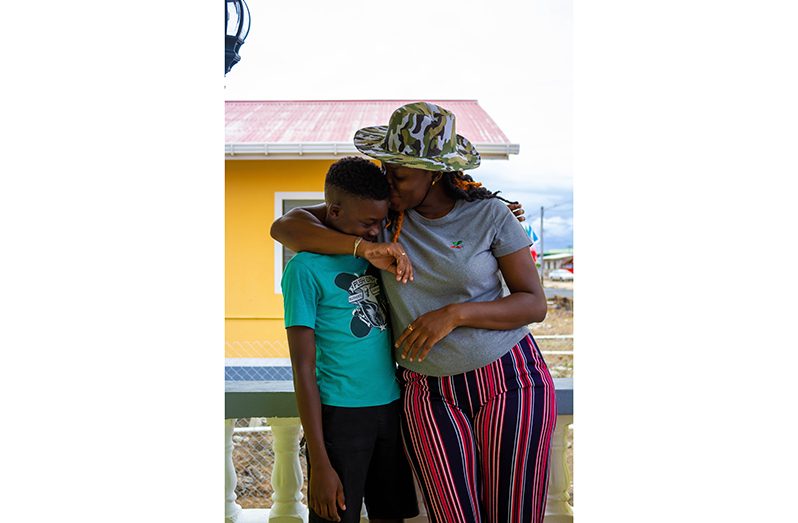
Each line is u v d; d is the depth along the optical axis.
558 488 2.47
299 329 1.85
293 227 1.92
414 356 1.85
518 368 1.89
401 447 2.00
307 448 1.84
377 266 1.84
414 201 1.91
